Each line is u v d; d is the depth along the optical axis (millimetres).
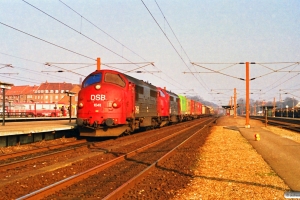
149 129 35531
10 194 8938
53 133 24109
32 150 17328
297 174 12031
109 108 22656
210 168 13211
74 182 10469
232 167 13383
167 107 41438
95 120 22672
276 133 31312
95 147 19828
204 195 9180
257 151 18266
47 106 79500
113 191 8648
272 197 8984
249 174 12008
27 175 11289
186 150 19094
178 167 13398
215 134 30844
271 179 11211
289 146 20656
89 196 8945
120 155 16656
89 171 11594
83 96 23188
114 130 23578
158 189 9727
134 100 25750
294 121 53094
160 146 21453
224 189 9844
